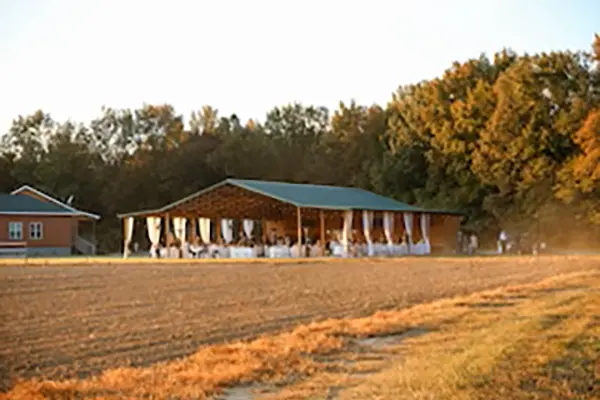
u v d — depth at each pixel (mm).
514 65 55219
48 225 49844
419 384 8828
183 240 46438
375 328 13469
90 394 8914
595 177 45938
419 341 12281
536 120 50938
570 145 50031
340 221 46000
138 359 11297
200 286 22156
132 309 16922
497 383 8727
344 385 9344
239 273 27078
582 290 19188
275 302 18266
